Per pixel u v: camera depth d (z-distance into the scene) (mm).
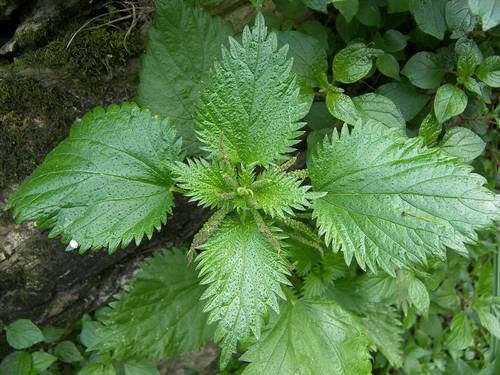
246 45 229
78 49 273
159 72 265
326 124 295
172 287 312
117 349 300
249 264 226
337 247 231
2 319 320
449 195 223
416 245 224
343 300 321
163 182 252
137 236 239
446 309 401
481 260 404
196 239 219
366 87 326
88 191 239
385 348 348
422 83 293
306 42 275
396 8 283
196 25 262
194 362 375
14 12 272
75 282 321
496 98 326
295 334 275
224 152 224
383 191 233
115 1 276
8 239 289
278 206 217
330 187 244
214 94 234
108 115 246
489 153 351
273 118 237
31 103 273
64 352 333
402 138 236
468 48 276
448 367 417
